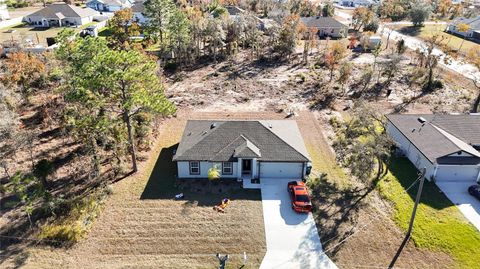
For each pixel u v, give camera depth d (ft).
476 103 141.08
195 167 95.71
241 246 74.08
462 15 341.00
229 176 97.04
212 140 98.48
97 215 81.30
